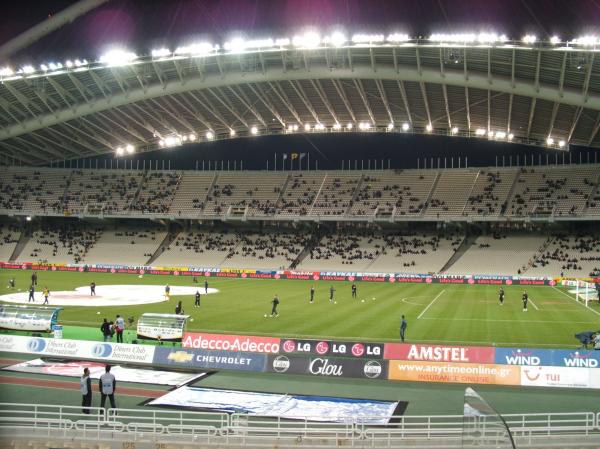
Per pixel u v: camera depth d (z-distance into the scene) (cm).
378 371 2702
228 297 5922
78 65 7169
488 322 4322
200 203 10350
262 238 10119
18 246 10275
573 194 8819
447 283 7912
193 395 2416
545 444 1880
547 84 6391
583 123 7675
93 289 5869
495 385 2614
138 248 10088
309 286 7338
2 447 1866
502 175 9619
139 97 7900
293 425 2059
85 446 1875
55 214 10338
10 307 3494
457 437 1914
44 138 9700
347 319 4409
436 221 9419
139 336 3198
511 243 8925
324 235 9994
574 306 5356
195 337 3136
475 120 8388
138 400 2348
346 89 7994
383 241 9575
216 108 8900
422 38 6109
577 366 2620
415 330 3941
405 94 7738
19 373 2727
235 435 1897
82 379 2184
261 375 2753
